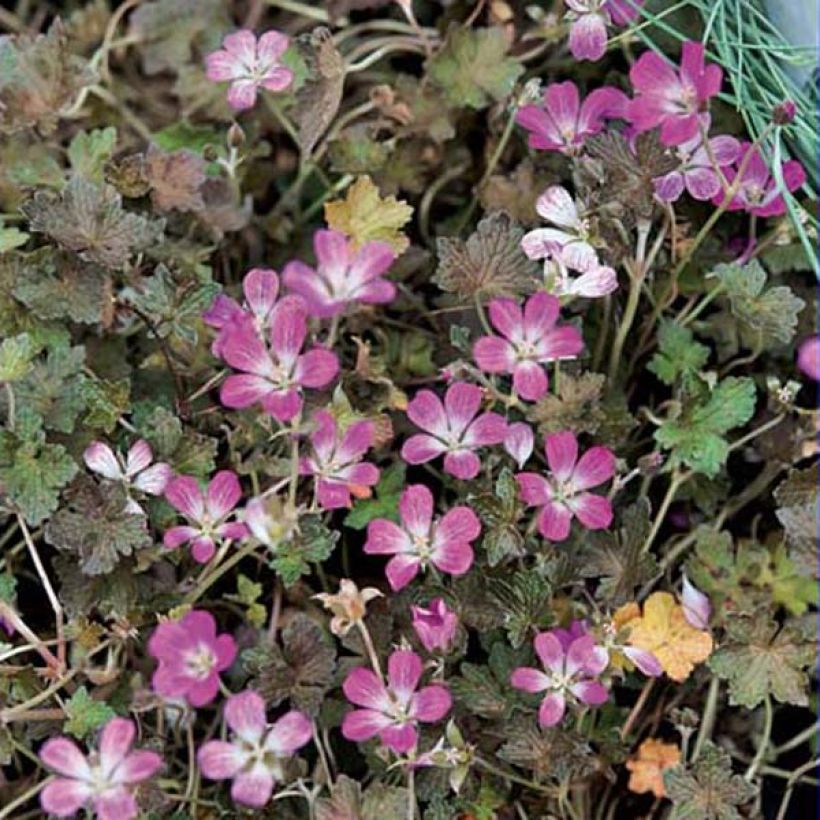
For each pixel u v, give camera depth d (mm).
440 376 487
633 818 484
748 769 472
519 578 436
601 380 457
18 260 465
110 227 461
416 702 420
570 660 426
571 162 486
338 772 461
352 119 545
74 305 463
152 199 493
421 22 561
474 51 519
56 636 455
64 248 462
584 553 461
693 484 486
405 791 426
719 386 467
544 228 474
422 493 431
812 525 437
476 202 525
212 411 467
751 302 465
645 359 506
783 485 449
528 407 458
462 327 477
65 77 509
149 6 562
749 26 481
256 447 466
